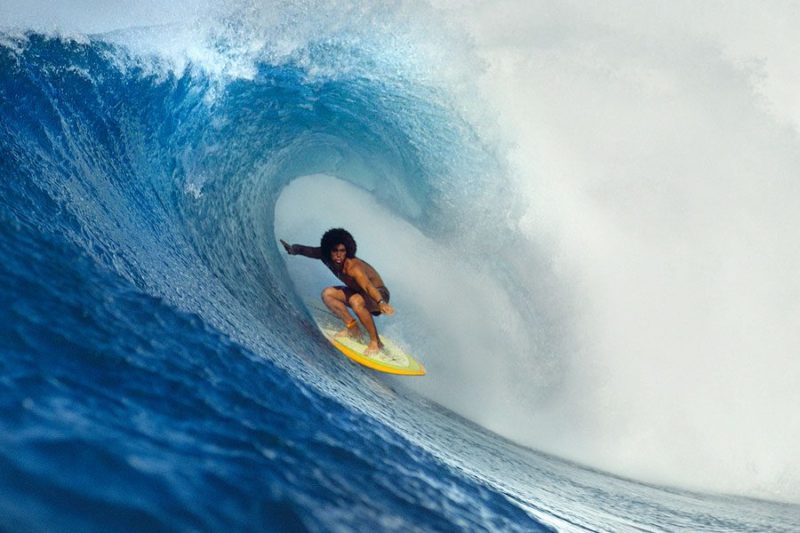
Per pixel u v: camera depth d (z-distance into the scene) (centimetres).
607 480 572
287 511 216
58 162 490
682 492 600
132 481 191
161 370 298
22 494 165
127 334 319
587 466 619
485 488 364
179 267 488
